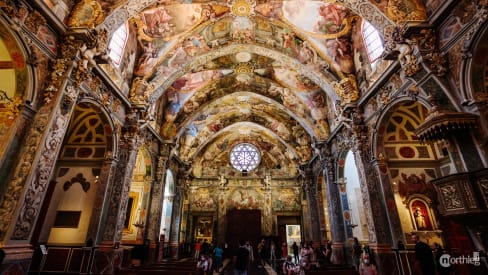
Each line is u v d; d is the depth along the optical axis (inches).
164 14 457.4
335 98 509.4
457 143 244.2
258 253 846.5
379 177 404.5
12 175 234.4
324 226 735.7
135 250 507.8
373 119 426.9
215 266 532.4
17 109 247.4
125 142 441.7
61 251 385.1
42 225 406.0
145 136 550.0
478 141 230.8
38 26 261.9
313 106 665.6
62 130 273.9
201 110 732.7
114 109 419.5
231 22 502.0
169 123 671.1
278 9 458.6
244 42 546.0
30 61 251.8
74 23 298.4
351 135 470.3
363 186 422.0
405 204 414.9
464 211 216.4
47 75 273.6
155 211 592.1
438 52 281.4
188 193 962.1
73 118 441.4
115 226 390.0
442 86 264.1
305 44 502.0
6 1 226.4
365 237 553.3
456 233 396.5
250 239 895.7
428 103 293.6
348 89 476.7
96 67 344.5
